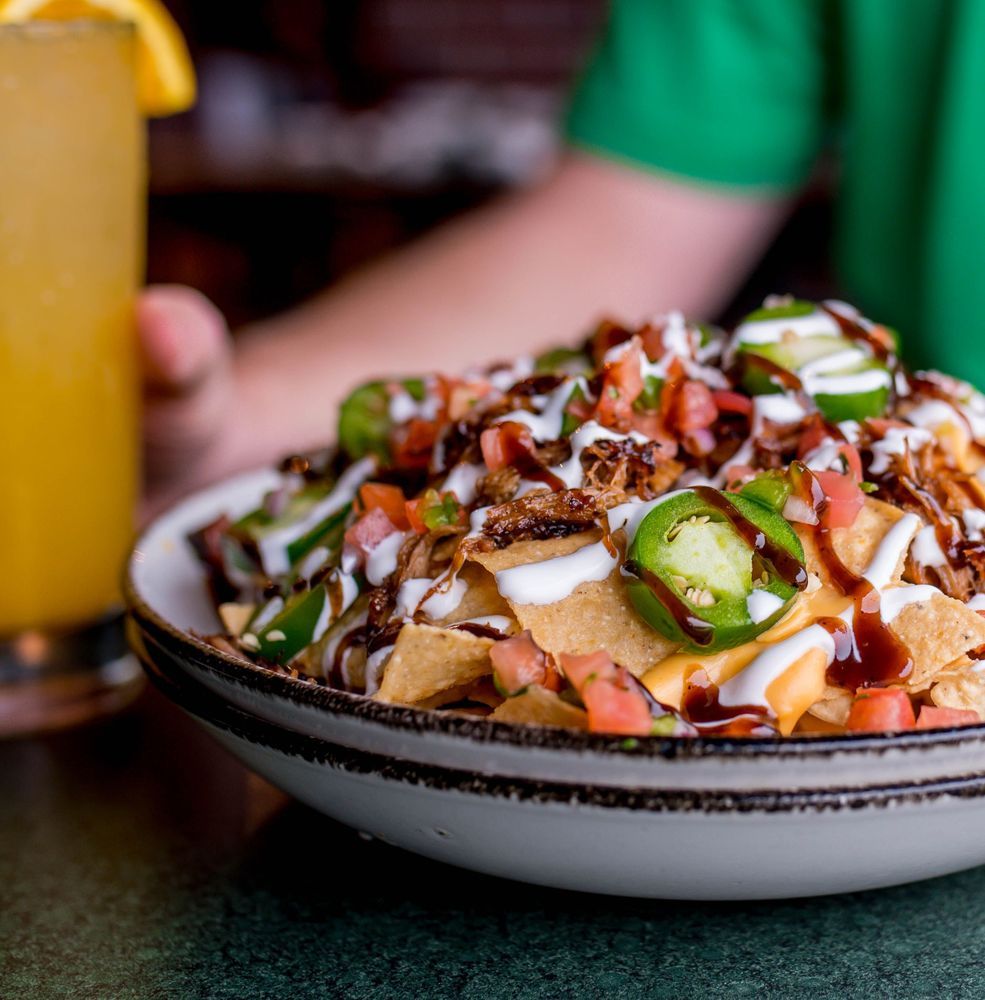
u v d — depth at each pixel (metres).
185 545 0.41
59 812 0.38
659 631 0.32
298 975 0.31
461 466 0.36
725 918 0.33
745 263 0.89
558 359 0.40
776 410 0.36
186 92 0.47
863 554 0.33
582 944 0.32
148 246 1.57
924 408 0.37
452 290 0.70
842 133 0.74
